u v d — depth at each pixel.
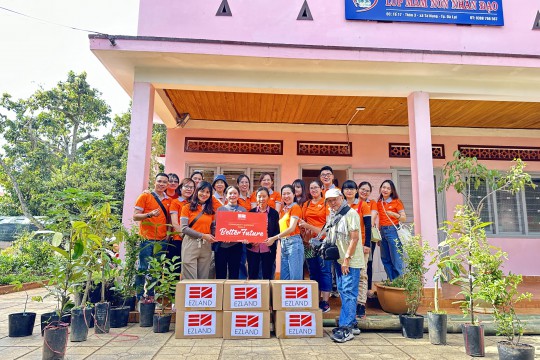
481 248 3.52
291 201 4.35
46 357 2.95
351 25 5.40
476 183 5.46
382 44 5.38
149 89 5.17
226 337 3.68
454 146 7.79
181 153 7.52
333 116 7.22
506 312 3.31
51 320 3.79
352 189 4.37
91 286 4.16
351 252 3.70
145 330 4.00
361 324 4.02
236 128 7.64
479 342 3.26
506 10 5.58
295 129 7.72
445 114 6.94
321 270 4.47
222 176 4.91
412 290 3.95
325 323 4.19
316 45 4.83
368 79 5.34
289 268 4.21
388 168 7.68
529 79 5.36
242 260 4.58
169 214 4.67
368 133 7.79
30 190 14.97
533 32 5.55
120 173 16.05
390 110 6.81
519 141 7.88
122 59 4.96
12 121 18.25
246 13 5.36
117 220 4.03
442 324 3.62
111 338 3.67
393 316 4.30
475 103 6.26
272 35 5.33
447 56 4.90
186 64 5.08
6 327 4.05
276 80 5.29
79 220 3.47
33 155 18.34
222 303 3.78
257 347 3.43
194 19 5.30
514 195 7.64
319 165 7.65
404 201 7.62
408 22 5.44
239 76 5.27
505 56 4.93
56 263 3.57
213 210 4.39
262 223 4.16
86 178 15.34
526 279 7.30
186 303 3.76
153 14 5.28
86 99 19.72
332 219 3.86
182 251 4.29
